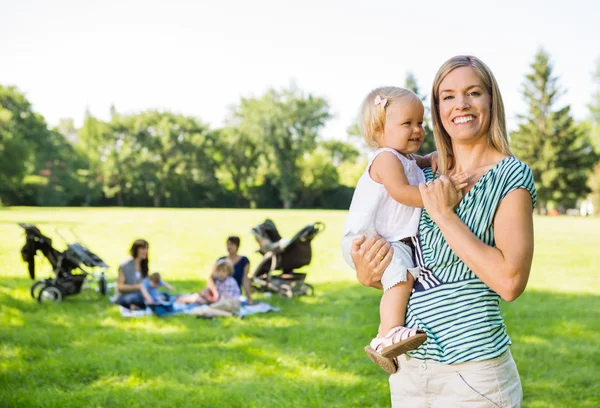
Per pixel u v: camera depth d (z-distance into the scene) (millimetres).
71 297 10703
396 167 2594
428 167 2812
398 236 2609
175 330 8180
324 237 23062
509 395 2318
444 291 2381
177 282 12836
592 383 5777
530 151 60656
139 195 74250
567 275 13930
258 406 5121
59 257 10438
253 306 9672
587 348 7078
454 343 2330
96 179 72562
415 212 2605
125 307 9398
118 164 72188
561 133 60250
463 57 2477
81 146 74125
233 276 10039
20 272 13523
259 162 75250
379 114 2740
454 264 2381
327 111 74688
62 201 68188
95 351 6957
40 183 66188
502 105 2459
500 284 2168
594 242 22031
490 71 2451
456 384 2332
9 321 8656
